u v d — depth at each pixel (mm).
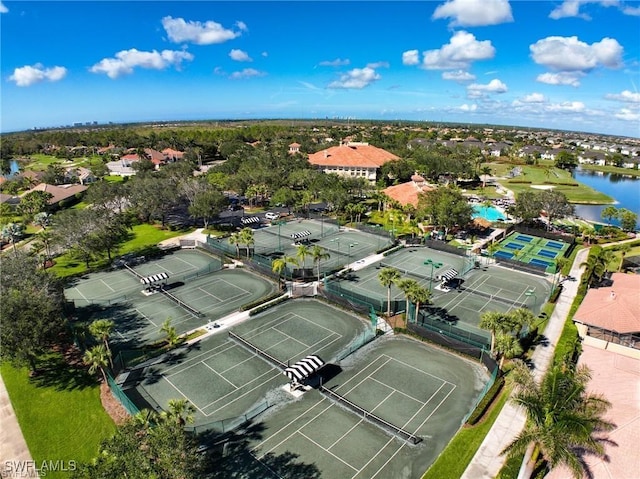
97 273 76188
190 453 26703
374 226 102062
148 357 48531
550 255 85125
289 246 89625
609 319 48562
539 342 51281
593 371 41938
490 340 49938
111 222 86500
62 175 165375
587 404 27969
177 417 30562
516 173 198750
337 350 50094
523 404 27781
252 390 42781
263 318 58344
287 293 66000
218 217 111562
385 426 37281
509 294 65688
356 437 36125
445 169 163500
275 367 46781
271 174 130250
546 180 181500
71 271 77375
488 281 71125
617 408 34500
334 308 61344
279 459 33656
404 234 97125
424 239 90938
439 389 42781
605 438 30734
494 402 40156
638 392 36938
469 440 35312
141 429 28188
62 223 76438
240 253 83812
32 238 98875
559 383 28531
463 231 100188
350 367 46625
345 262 79562
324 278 70125
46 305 45156
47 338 45062
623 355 45625
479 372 45656
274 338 52906
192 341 52312
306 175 133500
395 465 33094
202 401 41031
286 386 43375
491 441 35188
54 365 47281
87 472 25328
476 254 84062
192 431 35781
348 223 107312
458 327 54844
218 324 56531
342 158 163250
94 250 77312
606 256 71000
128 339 52812
